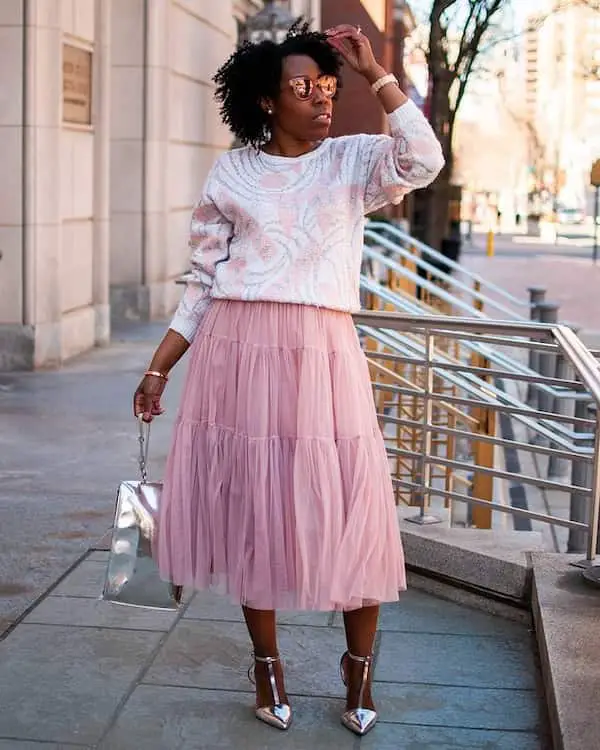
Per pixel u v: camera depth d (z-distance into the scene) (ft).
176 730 12.17
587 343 51.16
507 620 15.29
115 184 50.14
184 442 12.00
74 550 18.51
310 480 11.47
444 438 28.19
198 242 12.17
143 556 12.39
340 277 11.68
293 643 14.52
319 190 11.62
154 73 49.85
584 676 12.06
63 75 37.81
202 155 60.54
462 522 25.18
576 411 22.91
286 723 12.20
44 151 35.83
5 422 28.99
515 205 250.78
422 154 11.26
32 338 36.14
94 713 12.53
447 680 13.42
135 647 14.33
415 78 118.42
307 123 11.63
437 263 78.13
